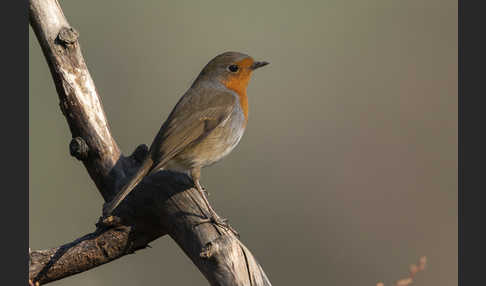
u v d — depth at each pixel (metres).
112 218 8.09
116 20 14.68
